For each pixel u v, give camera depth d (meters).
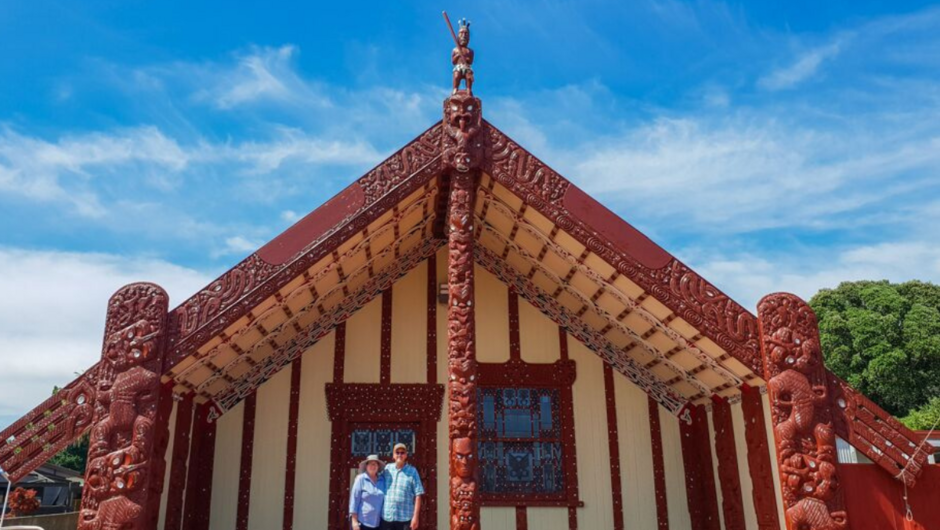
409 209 9.09
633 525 10.02
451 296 7.50
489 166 7.96
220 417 10.02
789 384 7.42
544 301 10.93
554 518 10.03
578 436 10.39
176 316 7.29
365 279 10.53
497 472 10.23
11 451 6.84
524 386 10.59
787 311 7.67
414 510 7.05
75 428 6.97
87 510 6.66
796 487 7.13
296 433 10.10
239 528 9.60
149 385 7.01
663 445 10.38
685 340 8.53
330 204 7.78
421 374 10.48
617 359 10.73
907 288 29.62
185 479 9.12
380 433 10.36
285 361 10.38
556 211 7.89
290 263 7.53
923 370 26.34
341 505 9.86
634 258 7.82
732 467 9.16
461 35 8.30
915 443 7.36
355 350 10.54
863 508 7.25
